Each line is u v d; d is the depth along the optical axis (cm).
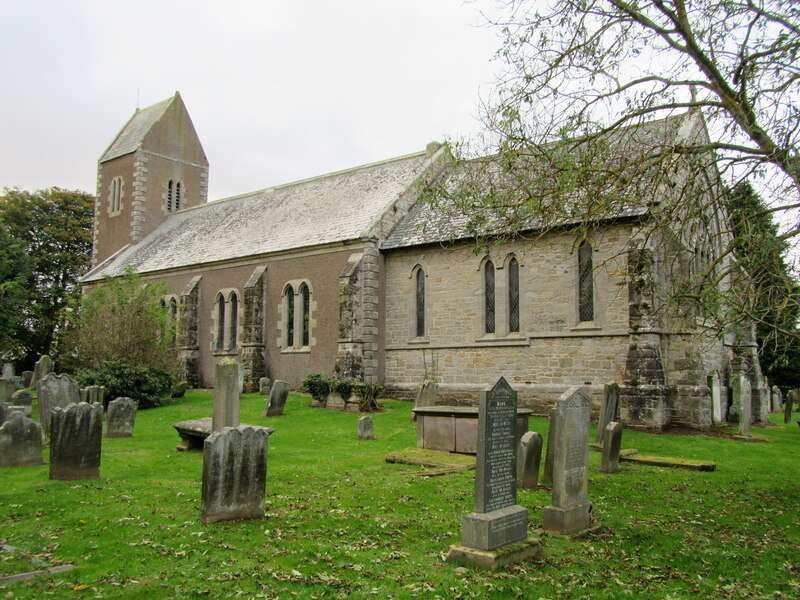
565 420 979
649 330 2147
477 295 2641
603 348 2294
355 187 3478
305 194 3766
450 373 2695
